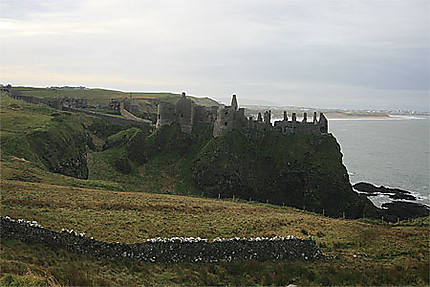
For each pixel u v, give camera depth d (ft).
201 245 101.30
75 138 330.95
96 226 107.45
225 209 160.86
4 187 147.64
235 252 103.50
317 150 353.10
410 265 102.89
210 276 91.86
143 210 138.31
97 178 303.68
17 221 90.84
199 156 335.88
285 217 154.20
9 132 264.72
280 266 100.68
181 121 382.42
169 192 306.76
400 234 133.69
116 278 82.17
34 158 237.45
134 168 338.13
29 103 454.40
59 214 115.65
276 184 334.44
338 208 316.60
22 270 71.56
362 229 139.64
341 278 95.30
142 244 96.63
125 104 563.07
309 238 112.57
